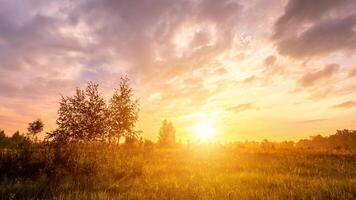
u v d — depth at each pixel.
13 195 7.62
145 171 14.33
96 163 13.23
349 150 30.88
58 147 13.46
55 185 9.68
